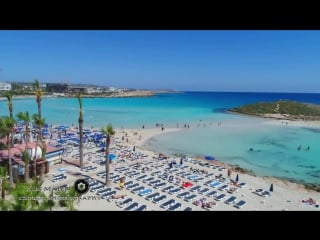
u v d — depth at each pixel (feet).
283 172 129.08
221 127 255.50
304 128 257.55
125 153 149.28
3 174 71.87
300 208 86.79
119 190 94.94
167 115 331.98
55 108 381.81
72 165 123.13
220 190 100.01
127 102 531.91
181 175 114.52
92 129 227.61
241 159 150.82
